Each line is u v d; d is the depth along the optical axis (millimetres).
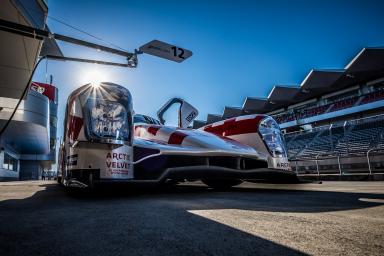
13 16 4723
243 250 906
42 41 5605
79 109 2500
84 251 930
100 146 2490
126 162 2602
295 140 19750
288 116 31922
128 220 1426
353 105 25500
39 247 983
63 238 1097
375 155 9781
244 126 3666
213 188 3816
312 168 11562
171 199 2395
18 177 31641
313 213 1591
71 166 2557
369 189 3396
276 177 3312
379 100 23547
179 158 2918
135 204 2059
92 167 2459
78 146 2516
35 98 19203
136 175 2730
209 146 3041
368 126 15828
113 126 2533
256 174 3158
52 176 42812
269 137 3500
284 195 2689
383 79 26109
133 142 2748
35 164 34531
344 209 1726
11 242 1052
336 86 29141
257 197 2523
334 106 27234
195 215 1546
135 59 3445
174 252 899
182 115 5344
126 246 974
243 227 1235
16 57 6238
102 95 2545
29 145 27641
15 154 29734
